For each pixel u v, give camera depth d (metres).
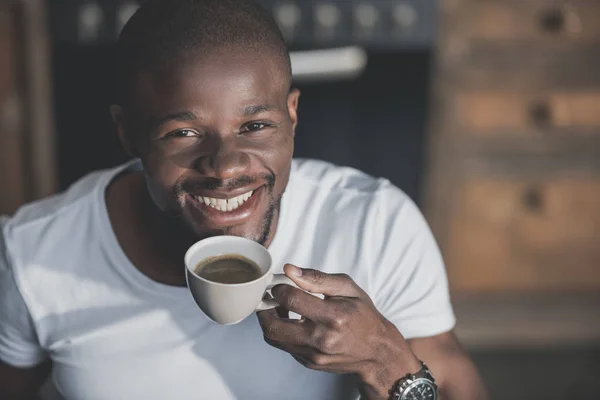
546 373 2.24
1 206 2.12
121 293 0.90
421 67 2.06
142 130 0.81
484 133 2.15
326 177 0.99
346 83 2.05
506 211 2.24
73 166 2.10
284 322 0.76
